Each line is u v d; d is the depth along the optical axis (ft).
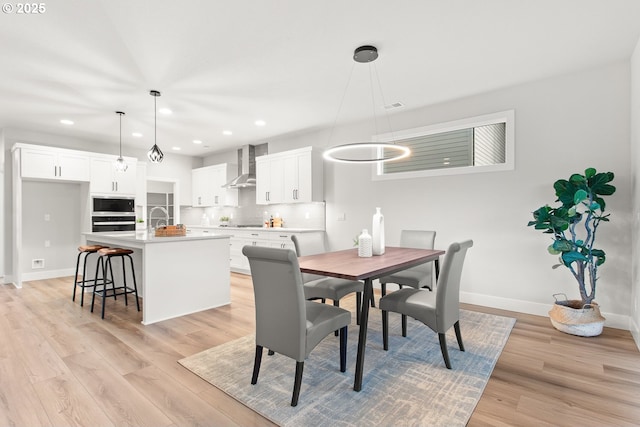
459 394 6.54
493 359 8.06
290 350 6.31
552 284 11.38
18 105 13.50
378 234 10.07
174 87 11.75
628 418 5.78
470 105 12.99
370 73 10.80
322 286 9.82
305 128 17.58
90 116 15.07
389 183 15.30
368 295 7.00
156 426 5.64
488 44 9.05
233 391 6.69
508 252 12.19
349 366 7.80
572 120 10.96
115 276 15.14
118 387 6.85
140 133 18.34
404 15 7.69
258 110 14.46
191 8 7.32
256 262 6.62
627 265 10.08
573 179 9.56
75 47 8.91
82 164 18.08
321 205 18.17
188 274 11.93
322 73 10.78
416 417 5.83
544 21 7.97
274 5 7.26
